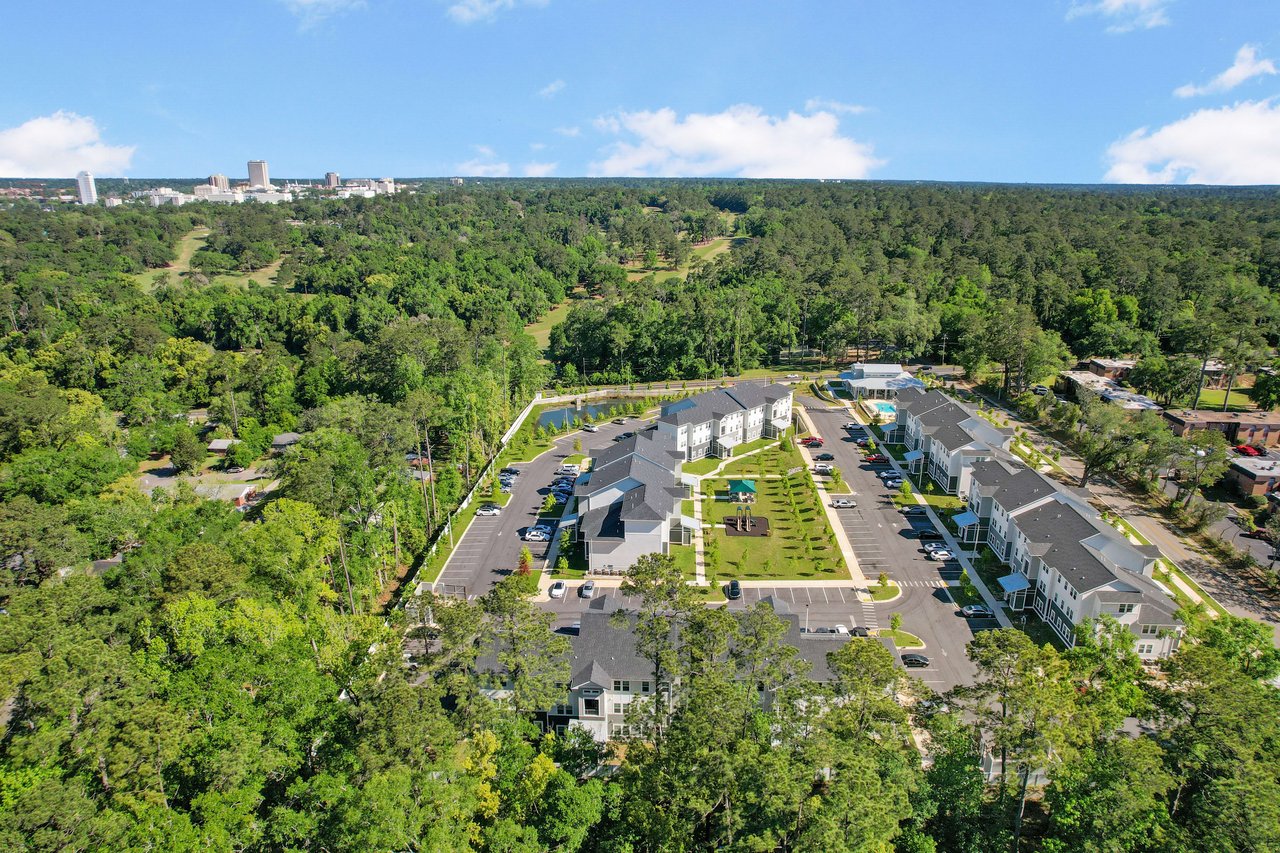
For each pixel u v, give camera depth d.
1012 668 48.56
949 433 113.94
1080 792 45.94
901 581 87.69
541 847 45.16
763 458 125.75
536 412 160.38
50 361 166.25
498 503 108.81
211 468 130.50
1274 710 47.59
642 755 51.12
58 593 57.09
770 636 52.84
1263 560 88.38
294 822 43.47
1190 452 102.88
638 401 159.88
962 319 179.50
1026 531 84.69
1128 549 77.81
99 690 47.75
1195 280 195.12
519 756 50.06
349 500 82.06
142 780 43.53
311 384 153.50
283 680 51.78
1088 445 118.38
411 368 139.75
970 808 48.69
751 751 44.34
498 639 62.22
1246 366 143.75
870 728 48.72
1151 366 147.00
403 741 44.53
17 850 37.38
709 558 92.38
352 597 77.00
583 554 93.88
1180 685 55.00
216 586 60.84
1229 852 41.25
